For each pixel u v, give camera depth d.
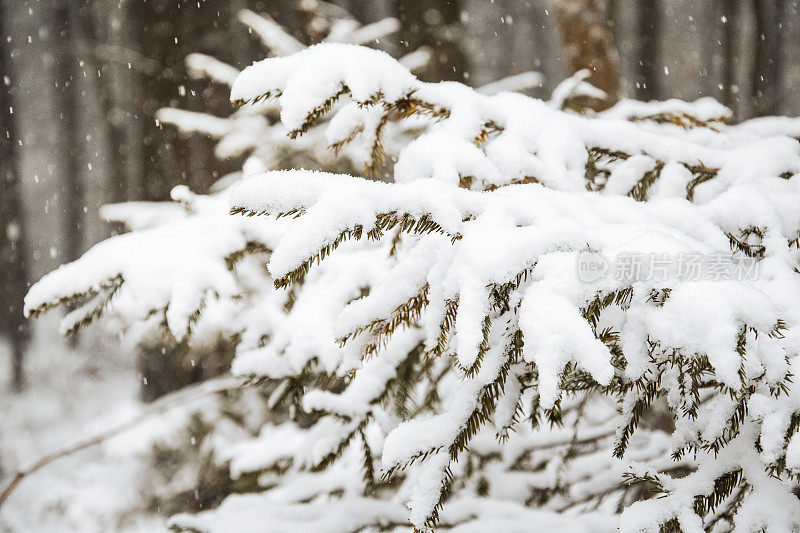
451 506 2.12
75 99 18.22
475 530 1.96
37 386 13.91
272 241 2.01
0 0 17.12
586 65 4.87
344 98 1.61
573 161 1.67
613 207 1.46
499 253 1.21
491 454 2.48
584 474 2.44
